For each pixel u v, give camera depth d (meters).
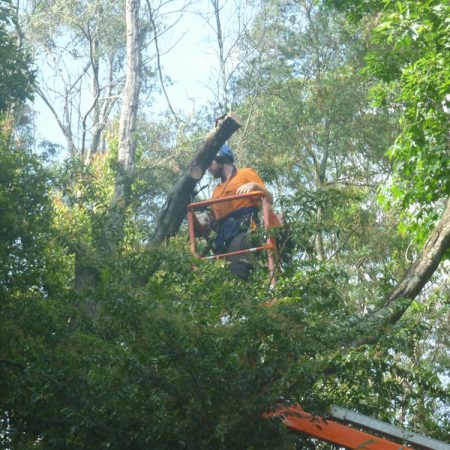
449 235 28.44
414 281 28.08
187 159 59.53
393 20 34.31
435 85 34.31
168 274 24.19
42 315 23.89
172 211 29.98
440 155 35.25
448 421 28.50
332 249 47.16
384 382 24.47
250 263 28.55
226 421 21.19
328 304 24.81
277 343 21.69
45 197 27.67
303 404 22.17
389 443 23.48
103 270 24.45
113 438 21.66
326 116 53.62
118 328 22.17
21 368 23.34
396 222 48.97
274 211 28.75
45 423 22.81
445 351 41.12
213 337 21.38
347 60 56.16
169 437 21.44
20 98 31.95
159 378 21.42
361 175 54.16
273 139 54.50
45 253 26.11
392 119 52.69
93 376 21.58
